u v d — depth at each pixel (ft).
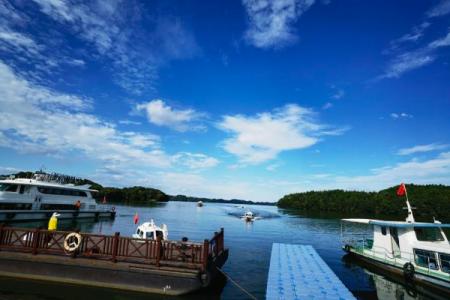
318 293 54.08
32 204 137.80
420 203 295.28
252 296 57.62
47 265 53.21
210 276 51.08
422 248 66.80
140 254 52.90
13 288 50.80
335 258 98.99
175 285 50.08
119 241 53.42
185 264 51.24
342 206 420.77
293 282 60.64
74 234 53.83
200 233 153.79
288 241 133.49
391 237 77.77
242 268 80.23
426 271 63.82
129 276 51.26
